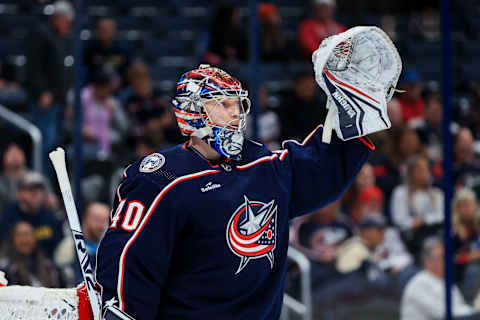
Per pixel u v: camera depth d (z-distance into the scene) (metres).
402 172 16.39
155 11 27.42
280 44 22.34
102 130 18.08
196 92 6.97
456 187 16.16
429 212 15.84
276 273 7.36
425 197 15.97
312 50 22.22
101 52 20.17
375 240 14.80
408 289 14.68
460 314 14.83
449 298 12.98
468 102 21.69
